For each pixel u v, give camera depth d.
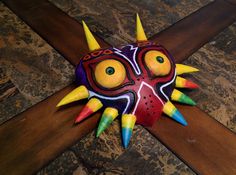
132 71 0.54
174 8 0.88
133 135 0.57
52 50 0.73
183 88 0.66
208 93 0.66
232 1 0.91
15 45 0.74
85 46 0.74
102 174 0.52
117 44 0.76
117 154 0.55
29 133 0.57
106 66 0.54
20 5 0.85
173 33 0.79
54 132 0.57
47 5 0.85
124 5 0.88
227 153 0.56
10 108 0.61
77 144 0.56
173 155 0.55
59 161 0.54
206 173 0.53
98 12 0.85
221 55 0.74
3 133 0.57
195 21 0.83
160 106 0.56
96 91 0.54
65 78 0.67
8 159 0.53
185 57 0.73
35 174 0.52
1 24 0.79
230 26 0.83
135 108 0.54
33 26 0.79
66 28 0.79
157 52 0.57
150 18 0.84
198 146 0.56
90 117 0.59
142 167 0.54
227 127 0.59
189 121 0.60
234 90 0.67
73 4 0.87
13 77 0.67
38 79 0.66
